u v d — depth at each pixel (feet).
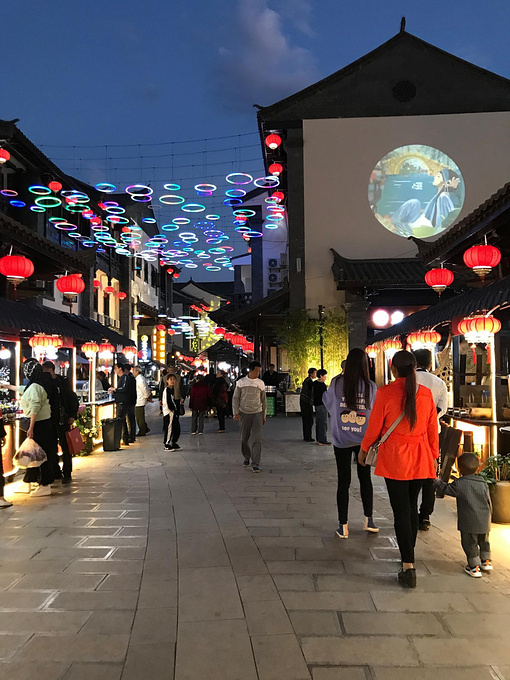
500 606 11.75
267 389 61.87
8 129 51.19
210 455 34.12
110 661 9.59
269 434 45.16
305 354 64.23
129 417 40.52
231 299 134.51
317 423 38.65
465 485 13.73
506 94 68.28
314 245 68.44
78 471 28.66
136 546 15.94
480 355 29.19
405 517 13.10
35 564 14.47
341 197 68.64
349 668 9.34
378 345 43.39
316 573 13.69
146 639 10.36
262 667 9.37
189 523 18.37
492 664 9.46
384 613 11.39
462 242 27.58
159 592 12.56
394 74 68.90
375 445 13.82
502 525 17.71
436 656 9.71
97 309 85.66
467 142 68.33
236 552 15.33
